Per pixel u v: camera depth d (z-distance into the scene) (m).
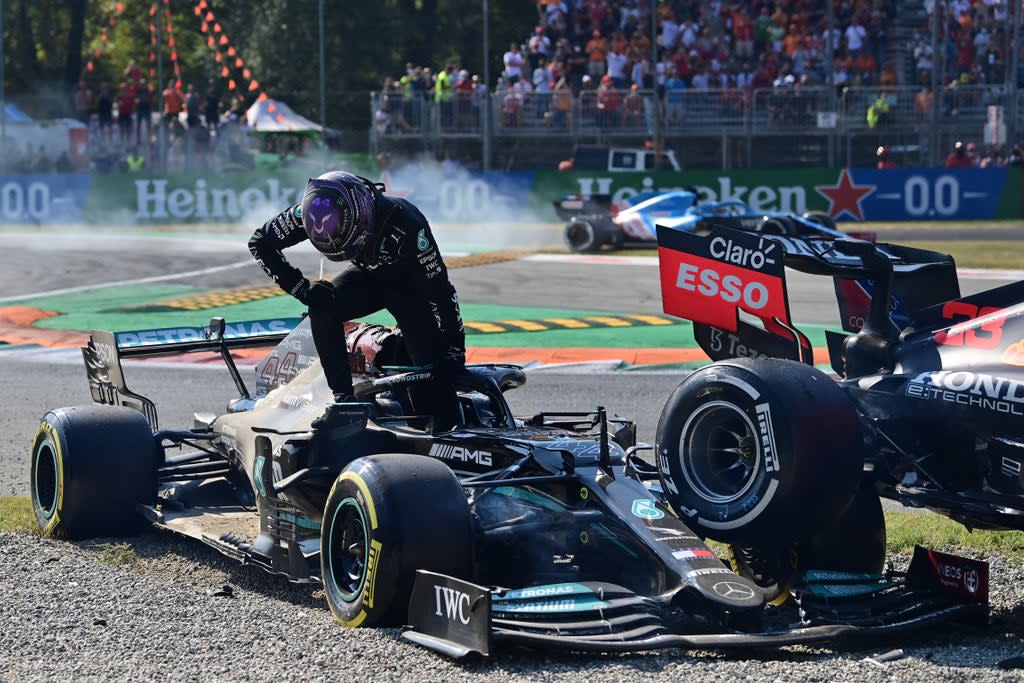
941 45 121.50
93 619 19.00
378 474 18.44
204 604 20.08
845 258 21.50
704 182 107.94
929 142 110.56
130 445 24.64
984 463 19.42
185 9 173.38
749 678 16.28
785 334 20.80
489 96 113.12
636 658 17.34
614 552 19.30
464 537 18.39
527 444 20.23
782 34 123.00
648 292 67.50
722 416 19.12
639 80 116.12
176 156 118.38
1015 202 107.12
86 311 62.22
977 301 20.52
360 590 18.38
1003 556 23.48
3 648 17.69
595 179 109.00
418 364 22.30
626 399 40.25
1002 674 16.56
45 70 177.12
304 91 154.00
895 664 17.05
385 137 113.69
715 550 23.20
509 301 64.94
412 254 21.31
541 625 17.50
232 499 26.48
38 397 42.44
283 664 16.91
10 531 25.16
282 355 25.73
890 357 21.23
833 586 19.47
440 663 16.92
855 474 18.33
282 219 21.89
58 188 113.50
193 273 77.44
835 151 111.94
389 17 153.25
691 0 125.12
